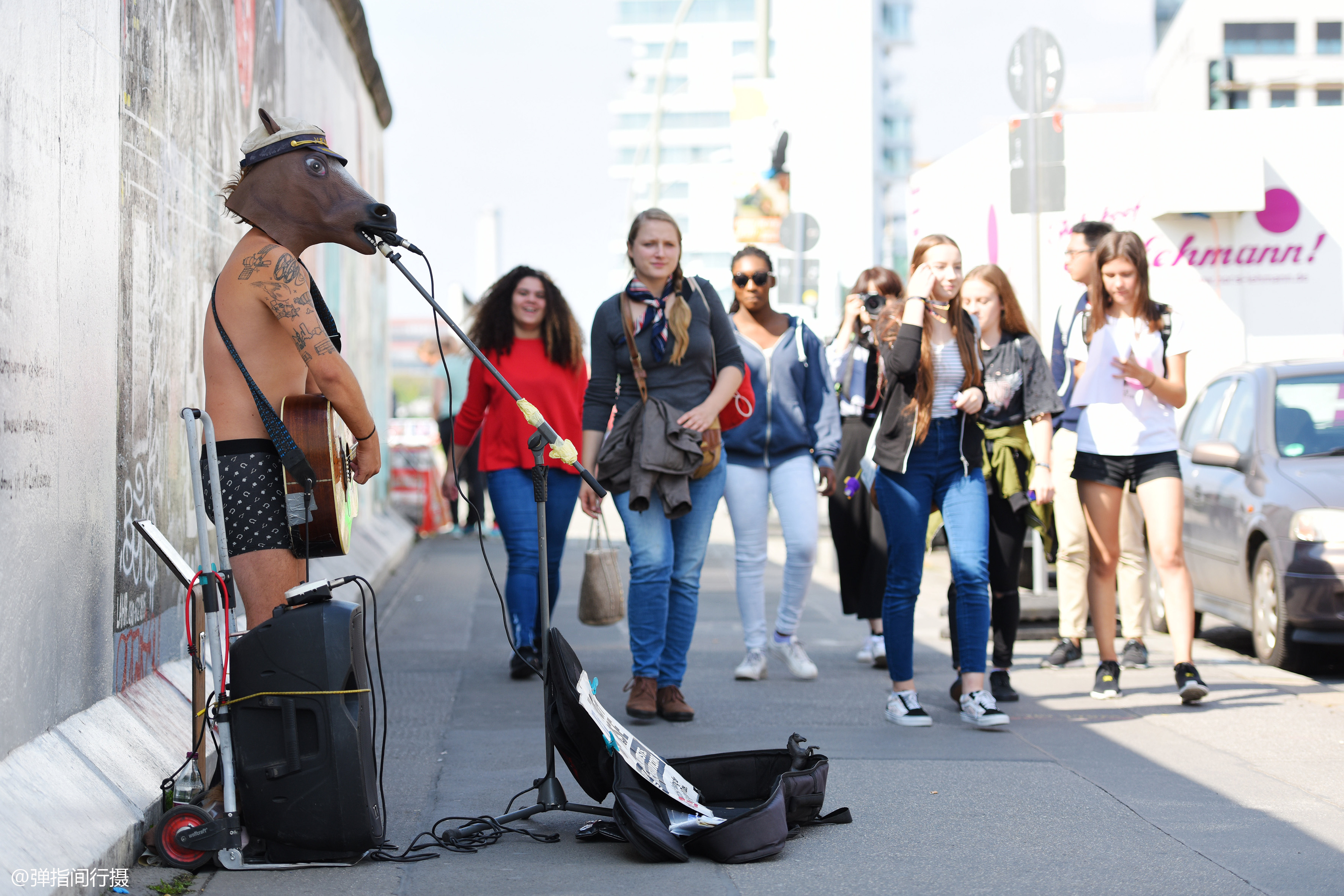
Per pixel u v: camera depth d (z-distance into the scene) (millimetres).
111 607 4094
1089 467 6184
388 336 15711
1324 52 74125
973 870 3588
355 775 3488
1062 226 10242
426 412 42375
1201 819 4109
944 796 4375
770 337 6668
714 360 5629
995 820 4094
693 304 5578
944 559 12555
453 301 18625
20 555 3285
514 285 6812
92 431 3920
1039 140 8477
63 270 3656
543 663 3982
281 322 3686
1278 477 7301
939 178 12297
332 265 9938
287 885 3357
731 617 9195
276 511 3707
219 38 5973
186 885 3326
